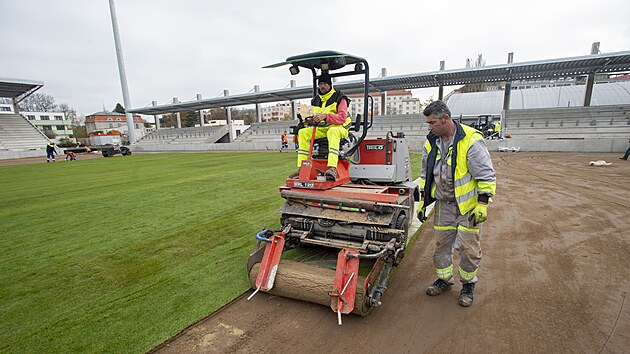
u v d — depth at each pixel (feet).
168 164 57.06
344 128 13.70
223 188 29.89
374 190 12.28
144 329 9.05
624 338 8.16
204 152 94.99
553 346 7.98
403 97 293.64
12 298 10.96
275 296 10.66
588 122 69.10
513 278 11.55
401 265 12.95
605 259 12.81
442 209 10.02
